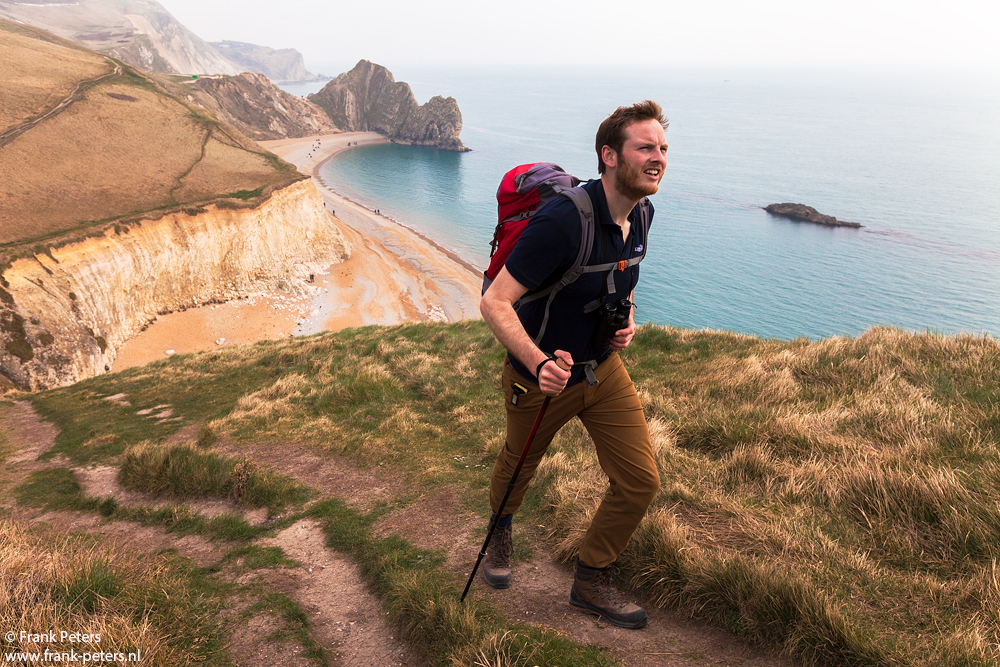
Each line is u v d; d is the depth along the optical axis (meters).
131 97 88.38
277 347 17.41
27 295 45.25
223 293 62.12
